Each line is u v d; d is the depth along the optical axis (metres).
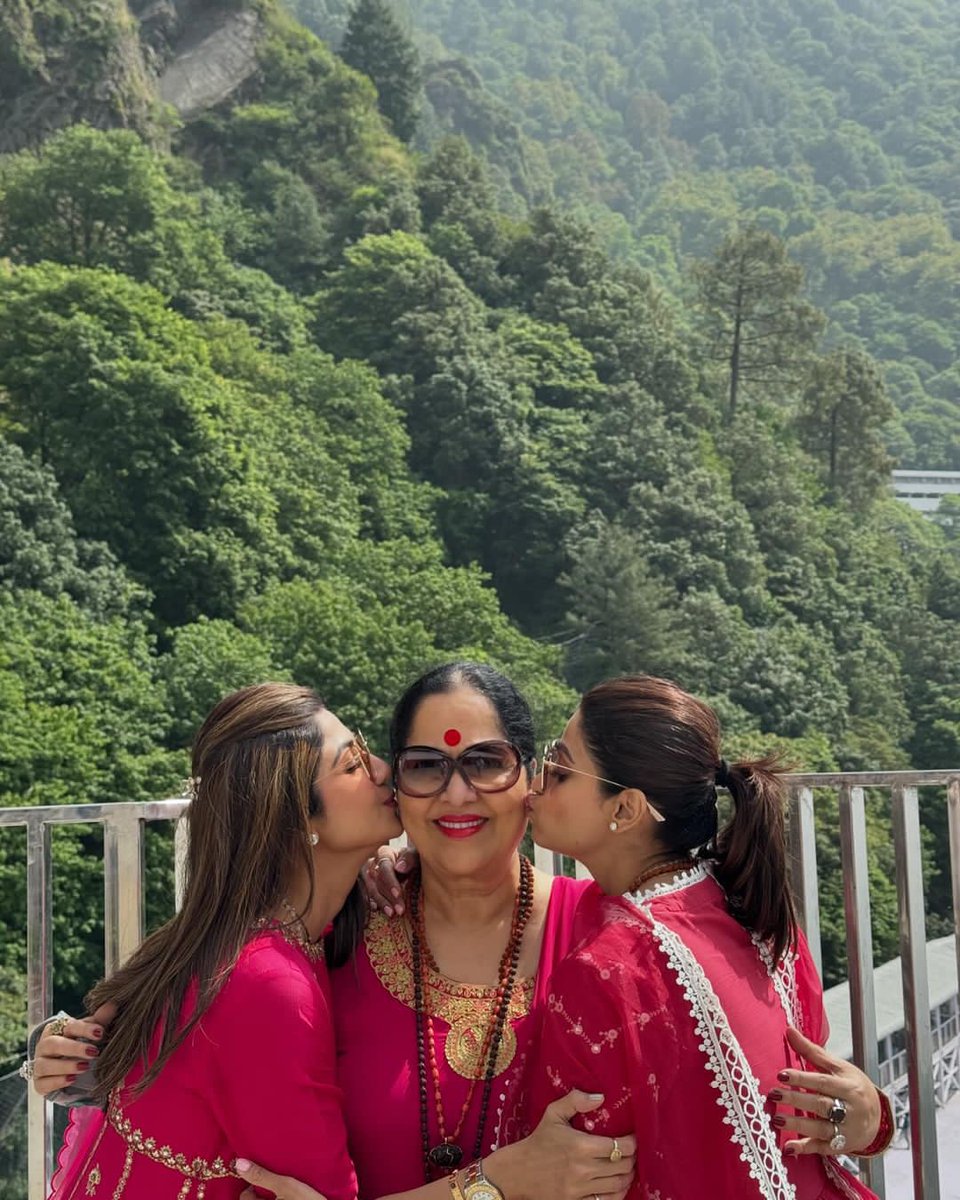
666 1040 1.67
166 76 68.19
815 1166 1.79
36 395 35.25
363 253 59.41
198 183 63.41
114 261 49.50
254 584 34.66
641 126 164.12
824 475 64.94
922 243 138.62
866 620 50.62
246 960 1.74
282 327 54.12
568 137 157.38
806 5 189.62
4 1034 15.81
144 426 34.50
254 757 1.83
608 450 51.09
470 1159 1.85
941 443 106.69
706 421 60.19
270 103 71.25
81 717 22.31
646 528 47.25
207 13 71.88
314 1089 1.72
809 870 2.45
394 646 27.94
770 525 52.72
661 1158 1.64
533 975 1.98
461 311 56.16
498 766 1.94
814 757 36.44
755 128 166.50
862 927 2.44
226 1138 1.75
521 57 171.38
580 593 42.88
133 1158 1.75
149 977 1.79
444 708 1.95
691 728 1.86
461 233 65.19
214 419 36.22
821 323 69.12
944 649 47.84
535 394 55.50
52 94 58.53
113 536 33.44
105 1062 1.78
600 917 1.84
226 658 25.56
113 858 2.19
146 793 21.94
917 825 2.48
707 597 42.03
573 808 1.89
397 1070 1.89
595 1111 1.66
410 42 81.00
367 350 55.72
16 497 29.95
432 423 50.72
